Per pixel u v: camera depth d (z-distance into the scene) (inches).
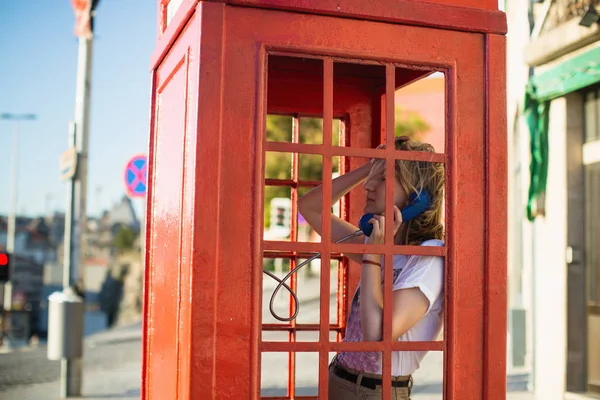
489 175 94.3
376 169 105.3
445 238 93.8
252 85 88.2
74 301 407.5
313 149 90.2
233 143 87.3
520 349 408.2
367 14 91.6
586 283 298.4
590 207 299.3
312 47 90.4
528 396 331.0
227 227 86.5
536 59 323.6
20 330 986.7
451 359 92.5
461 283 93.4
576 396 289.9
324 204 90.2
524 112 329.1
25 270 2834.6
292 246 88.7
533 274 352.2
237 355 86.0
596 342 291.1
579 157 303.3
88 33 448.5
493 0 96.2
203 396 84.7
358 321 106.6
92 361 599.5
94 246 2883.9
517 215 438.6
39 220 3095.5
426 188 104.7
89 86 446.3
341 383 104.4
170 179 102.0
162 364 100.9
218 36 87.4
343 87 135.3
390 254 92.4
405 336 99.1
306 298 751.7
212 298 85.4
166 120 107.9
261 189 87.7
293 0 89.5
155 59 115.8
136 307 2314.2
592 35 274.8
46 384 463.5
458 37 95.1
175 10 109.7
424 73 111.8
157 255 109.2
